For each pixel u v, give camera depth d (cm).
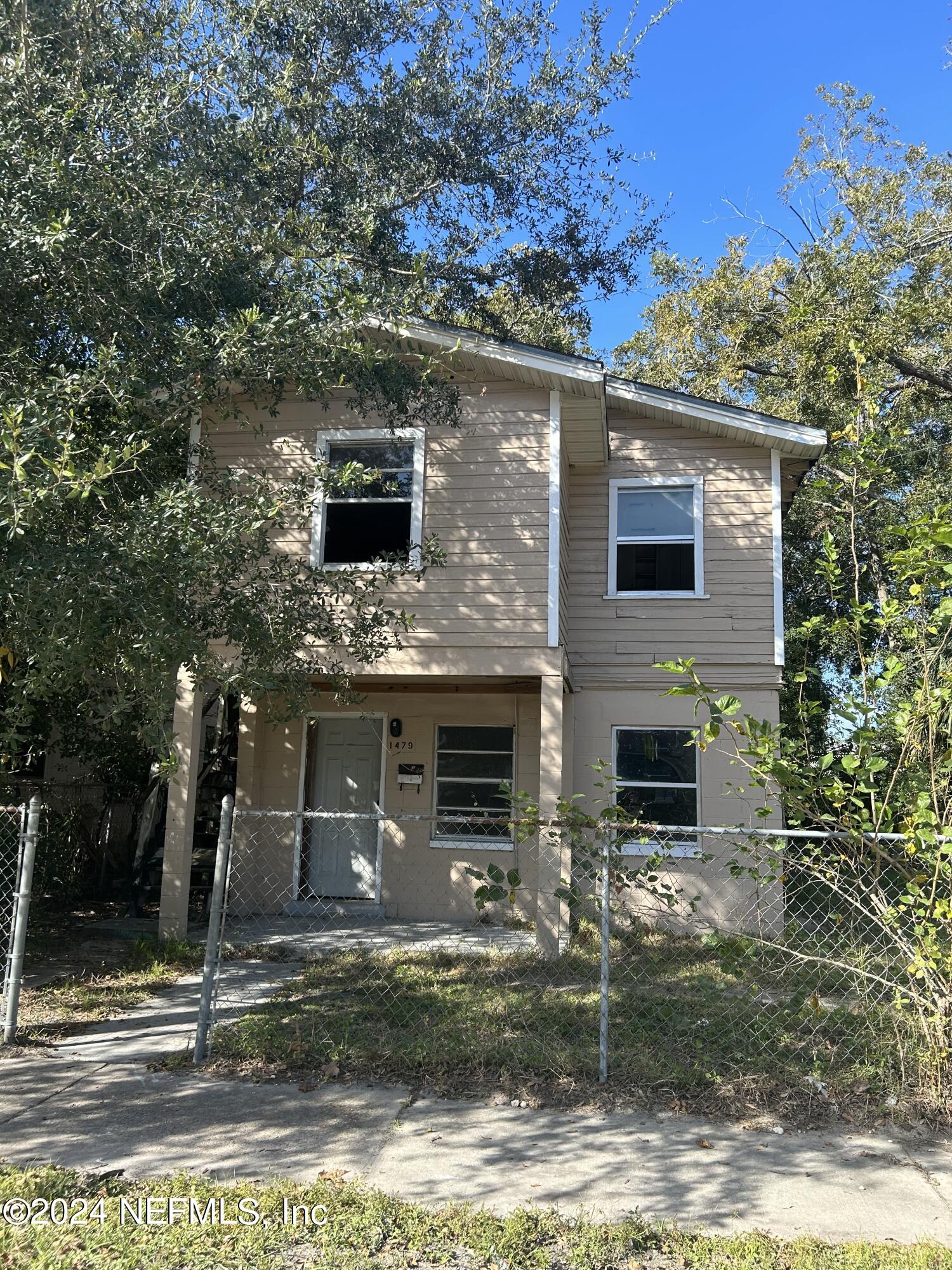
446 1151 470
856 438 658
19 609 535
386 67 1132
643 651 1184
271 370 714
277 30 1002
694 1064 580
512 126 1200
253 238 770
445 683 1152
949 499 1617
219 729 1344
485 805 1200
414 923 1133
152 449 731
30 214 627
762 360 1998
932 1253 374
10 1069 584
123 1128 491
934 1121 517
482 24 1175
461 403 1070
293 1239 381
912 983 560
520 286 1406
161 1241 376
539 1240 384
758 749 546
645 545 1222
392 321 793
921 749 566
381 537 1077
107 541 552
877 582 1177
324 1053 599
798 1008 602
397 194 1097
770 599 1170
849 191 1905
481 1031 638
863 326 1672
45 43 726
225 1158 457
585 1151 473
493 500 1051
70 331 736
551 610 1016
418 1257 372
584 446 1172
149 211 691
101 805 1334
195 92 787
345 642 1020
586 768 1177
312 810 1235
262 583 786
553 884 927
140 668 601
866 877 583
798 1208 418
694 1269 365
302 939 1009
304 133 1037
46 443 528
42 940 980
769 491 1195
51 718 1145
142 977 830
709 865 1114
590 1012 687
